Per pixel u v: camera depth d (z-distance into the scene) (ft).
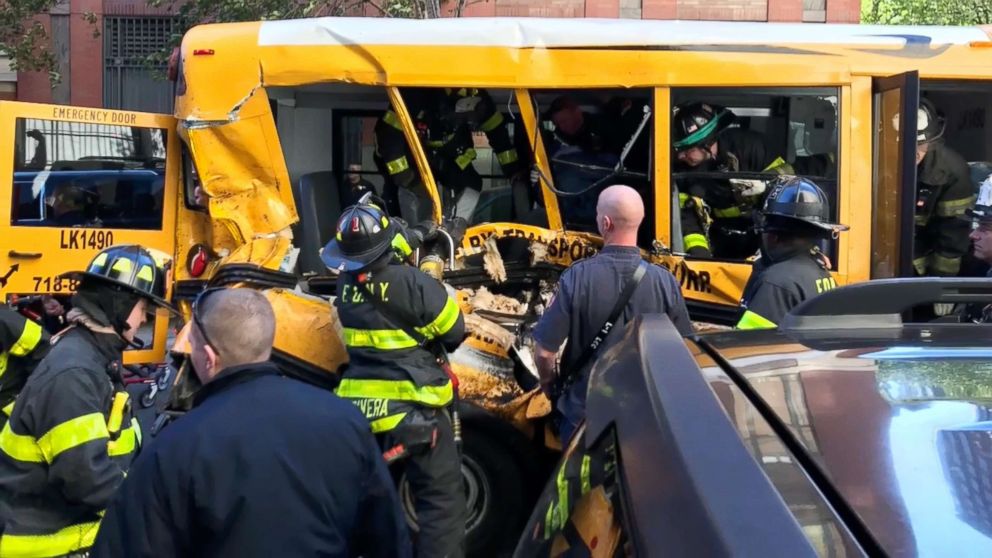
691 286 17.58
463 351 16.02
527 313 17.94
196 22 45.57
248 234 17.69
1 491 10.07
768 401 5.99
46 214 18.62
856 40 17.39
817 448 5.34
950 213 18.57
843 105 17.24
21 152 18.31
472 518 16.16
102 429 10.07
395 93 17.65
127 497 7.36
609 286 12.79
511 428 15.97
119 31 59.47
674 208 17.65
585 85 17.52
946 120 19.52
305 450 7.58
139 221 19.08
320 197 19.15
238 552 7.25
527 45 17.58
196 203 19.15
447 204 19.20
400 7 40.37
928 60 17.37
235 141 17.74
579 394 13.03
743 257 17.71
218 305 7.95
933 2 43.34
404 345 13.67
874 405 5.89
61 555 10.15
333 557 7.61
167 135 19.01
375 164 20.48
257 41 17.67
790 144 17.78
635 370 6.31
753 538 4.10
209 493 7.26
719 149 17.67
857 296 7.84
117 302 10.55
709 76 17.26
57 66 59.26
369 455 8.05
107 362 10.58
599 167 18.15
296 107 19.60
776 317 12.22
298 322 15.90
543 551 6.88
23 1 48.60
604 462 6.10
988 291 7.80
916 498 4.82
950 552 4.36
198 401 7.94
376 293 13.57
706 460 4.80
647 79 17.38
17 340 12.87
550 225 18.45
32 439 9.98
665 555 4.44
